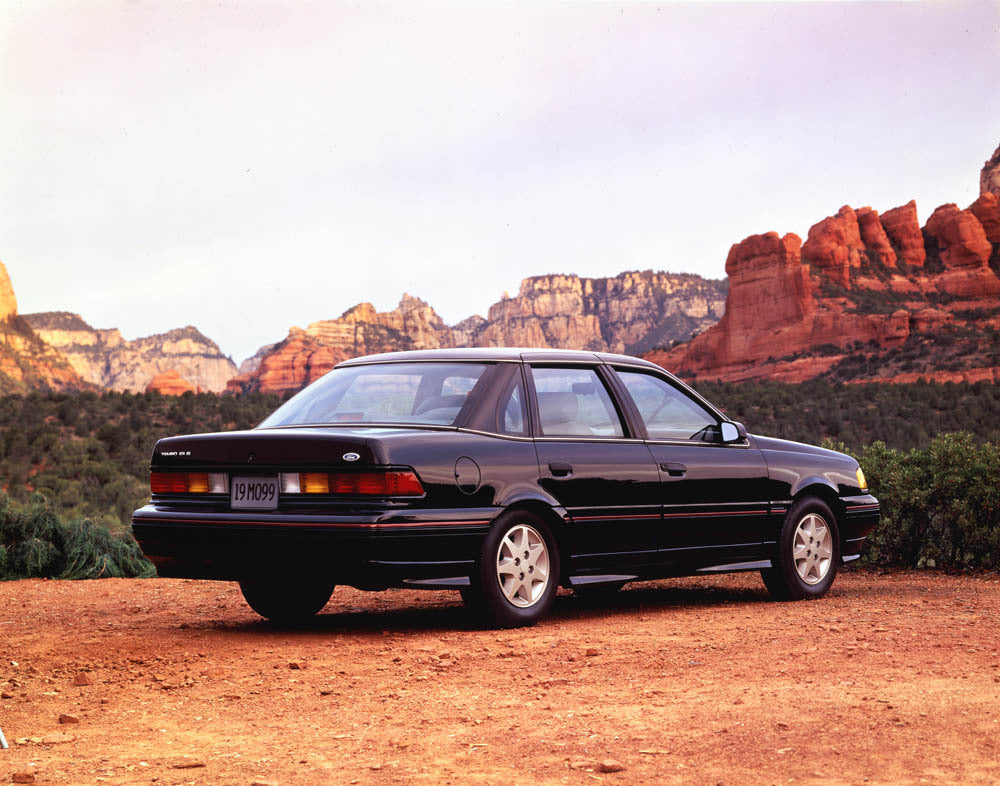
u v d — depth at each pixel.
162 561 6.18
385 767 3.37
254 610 6.80
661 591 8.33
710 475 6.98
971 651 5.04
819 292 174.00
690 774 3.16
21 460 61.53
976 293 177.50
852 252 181.75
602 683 4.56
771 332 174.50
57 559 10.98
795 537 7.54
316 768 3.39
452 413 6.04
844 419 92.81
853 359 159.12
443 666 5.03
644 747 3.46
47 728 4.08
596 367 6.79
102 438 69.62
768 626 6.11
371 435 5.65
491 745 3.58
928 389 102.81
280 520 5.62
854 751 3.31
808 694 4.14
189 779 3.31
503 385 6.22
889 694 4.08
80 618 7.37
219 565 5.91
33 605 8.27
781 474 7.44
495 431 6.05
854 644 5.33
